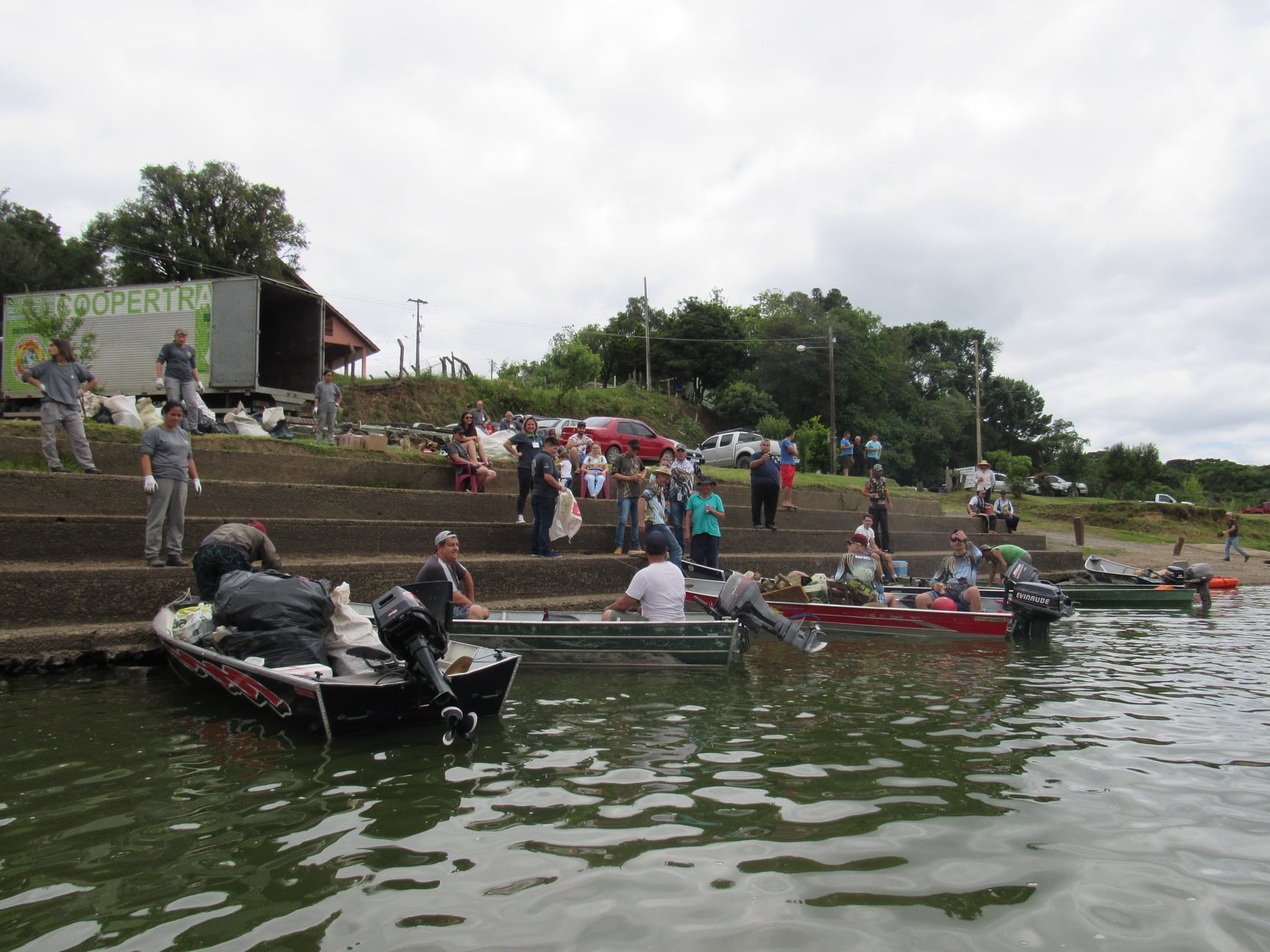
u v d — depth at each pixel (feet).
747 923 10.14
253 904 10.64
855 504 78.43
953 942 9.75
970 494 125.08
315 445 46.24
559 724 20.15
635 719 20.65
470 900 10.73
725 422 171.12
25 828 13.14
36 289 114.93
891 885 11.25
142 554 30.63
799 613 37.45
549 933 9.86
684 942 9.66
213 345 57.41
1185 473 279.49
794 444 64.39
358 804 14.34
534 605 36.47
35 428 38.55
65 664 24.82
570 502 41.39
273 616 20.16
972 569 40.40
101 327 59.98
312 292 60.44
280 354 62.85
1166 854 12.43
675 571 29.04
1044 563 73.36
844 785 15.49
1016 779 15.90
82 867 11.73
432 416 102.42
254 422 48.39
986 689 24.79
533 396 118.11
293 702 18.38
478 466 47.80
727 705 22.31
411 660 18.61
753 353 180.75
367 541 36.63
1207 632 39.70
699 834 13.05
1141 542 102.63
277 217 127.54
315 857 12.10
